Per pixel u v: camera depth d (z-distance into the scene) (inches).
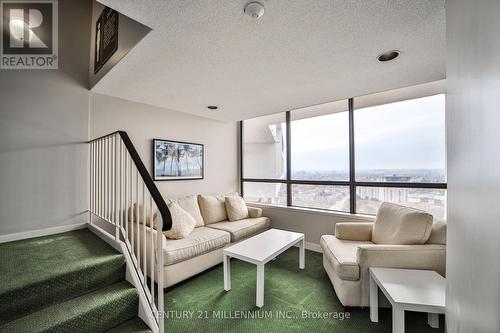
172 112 140.0
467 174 39.6
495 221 30.4
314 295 89.4
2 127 85.8
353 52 72.1
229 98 116.6
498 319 29.5
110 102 113.3
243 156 185.3
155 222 104.7
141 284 70.3
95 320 58.9
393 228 90.9
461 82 41.5
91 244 84.0
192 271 99.4
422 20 56.6
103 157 93.2
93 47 104.0
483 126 33.7
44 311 56.7
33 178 92.4
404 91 117.0
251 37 63.1
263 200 173.9
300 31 60.7
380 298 78.3
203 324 72.1
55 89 97.4
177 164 141.6
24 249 78.8
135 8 51.1
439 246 78.6
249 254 87.4
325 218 138.3
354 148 133.3
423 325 71.4
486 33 32.5
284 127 162.4
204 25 57.4
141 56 72.7
